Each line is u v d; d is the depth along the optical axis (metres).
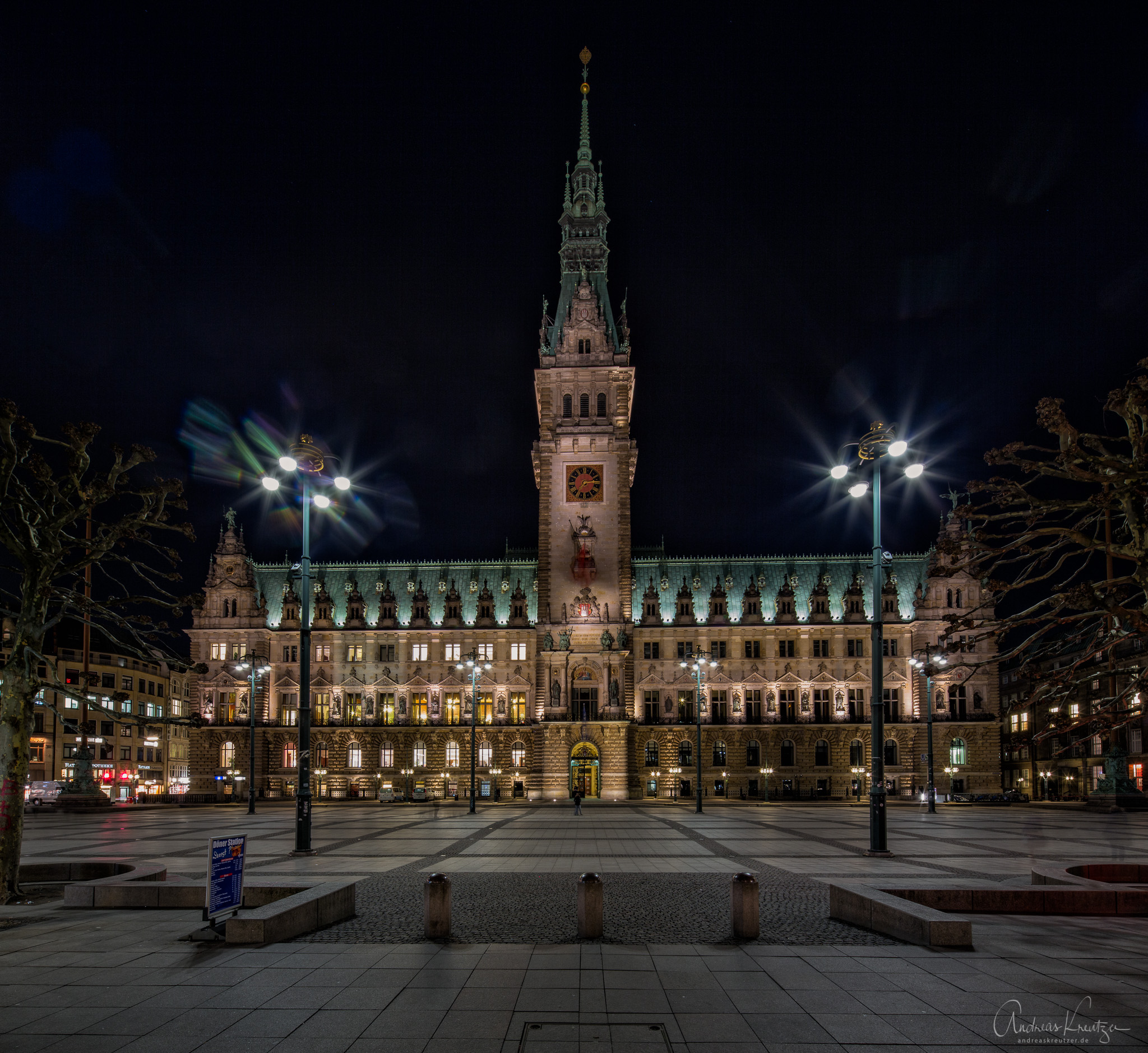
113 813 86.00
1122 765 88.06
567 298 130.62
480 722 121.81
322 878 33.59
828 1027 15.09
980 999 16.61
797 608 125.88
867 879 33.28
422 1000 16.52
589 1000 16.52
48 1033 14.82
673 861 40.00
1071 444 22.47
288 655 125.94
